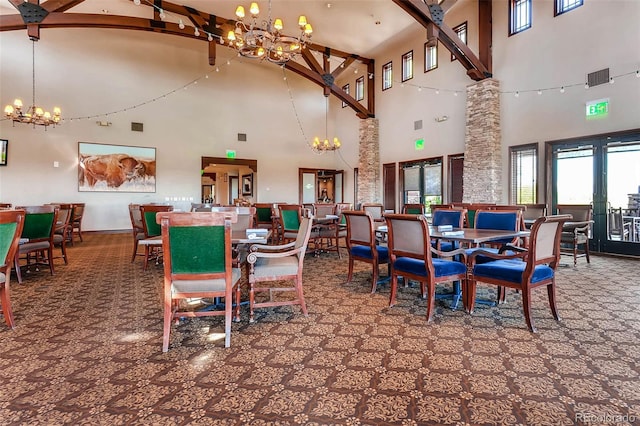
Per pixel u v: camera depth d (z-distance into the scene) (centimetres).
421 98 941
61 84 888
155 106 1009
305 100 1266
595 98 592
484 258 343
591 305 310
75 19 670
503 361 206
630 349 220
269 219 695
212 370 198
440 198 895
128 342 237
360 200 1115
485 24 752
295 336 246
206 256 224
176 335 249
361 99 1184
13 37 837
